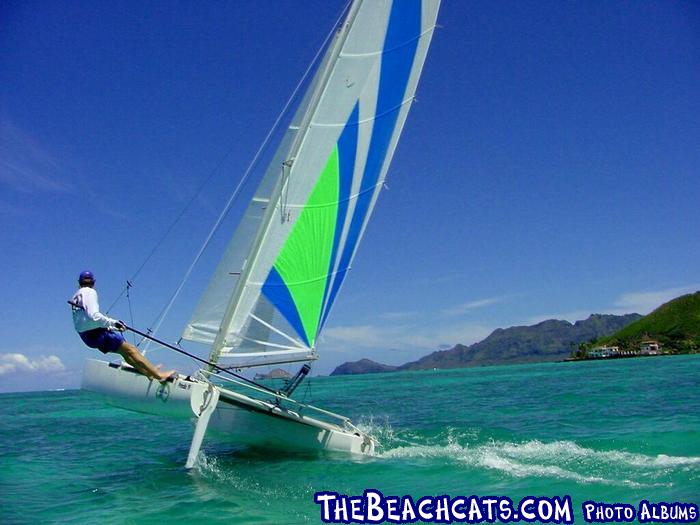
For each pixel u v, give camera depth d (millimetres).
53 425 19391
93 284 8195
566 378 45375
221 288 9734
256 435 9828
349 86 9945
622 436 10961
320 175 9891
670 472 7766
